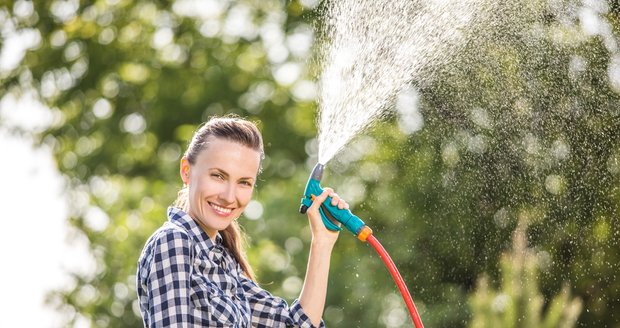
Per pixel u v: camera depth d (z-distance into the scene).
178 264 4.06
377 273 11.77
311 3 13.71
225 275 4.21
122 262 14.26
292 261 13.99
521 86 8.82
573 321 8.85
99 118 15.68
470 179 9.90
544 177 9.39
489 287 10.11
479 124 9.28
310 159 16.03
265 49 15.80
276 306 4.38
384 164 11.22
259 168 4.35
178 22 15.66
